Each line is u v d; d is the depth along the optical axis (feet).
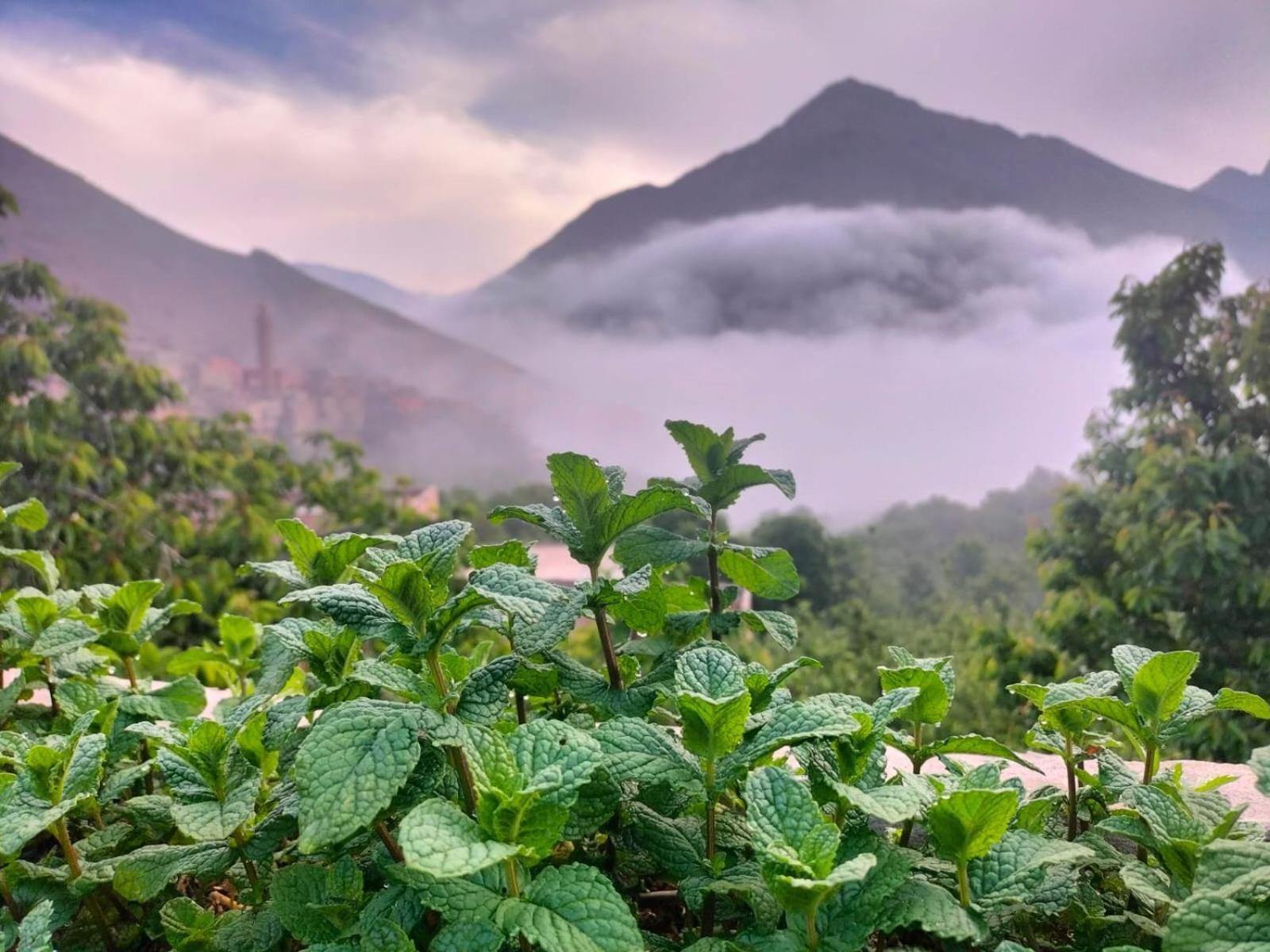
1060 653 26.21
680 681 4.04
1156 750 4.69
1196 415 26.43
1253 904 3.41
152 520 24.80
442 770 4.07
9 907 4.75
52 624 6.35
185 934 4.47
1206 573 23.39
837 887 3.77
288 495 32.76
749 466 5.64
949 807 3.62
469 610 4.12
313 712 4.90
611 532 4.88
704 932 4.44
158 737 4.60
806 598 57.57
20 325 26.71
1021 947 3.41
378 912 3.87
